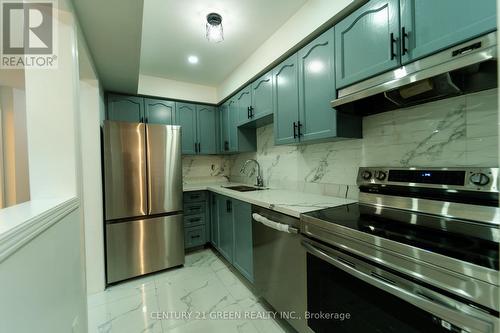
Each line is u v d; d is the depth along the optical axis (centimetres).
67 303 97
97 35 153
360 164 165
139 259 228
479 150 107
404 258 82
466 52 90
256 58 229
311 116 168
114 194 216
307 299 134
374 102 142
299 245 138
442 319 73
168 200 244
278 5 167
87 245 201
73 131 113
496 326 60
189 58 247
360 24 131
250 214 194
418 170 124
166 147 243
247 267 203
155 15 175
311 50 167
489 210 97
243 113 266
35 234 67
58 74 112
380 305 93
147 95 288
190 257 280
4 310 52
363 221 113
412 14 107
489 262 65
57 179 110
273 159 263
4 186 263
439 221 107
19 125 271
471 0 88
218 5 165
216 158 370
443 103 120
